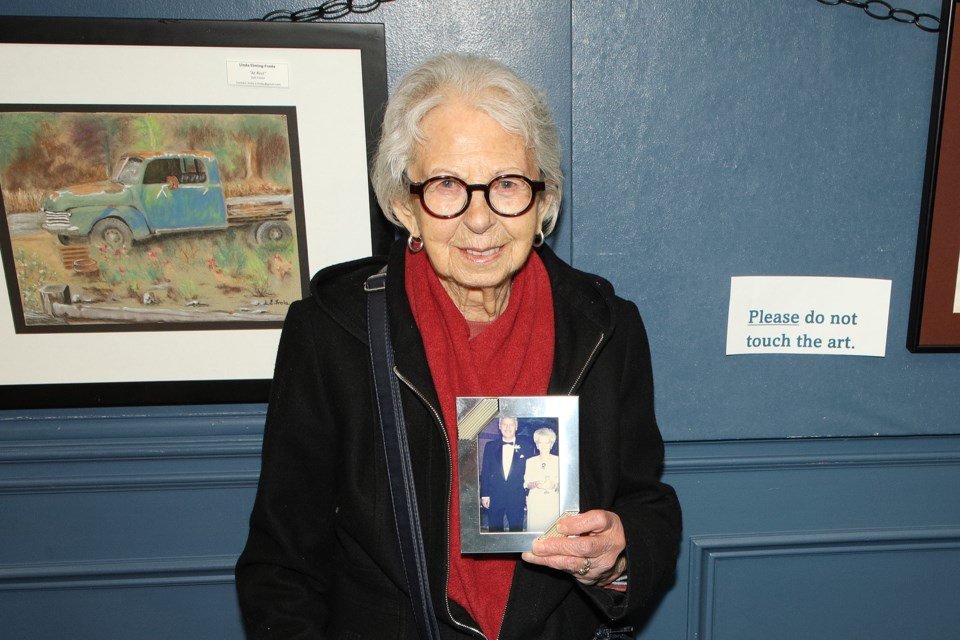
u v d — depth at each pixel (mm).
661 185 1310
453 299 977
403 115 866
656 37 1253
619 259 1338
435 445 917
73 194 1201
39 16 1135
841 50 1264
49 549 1407
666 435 1424
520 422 867
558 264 1034
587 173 1303
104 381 1283
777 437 1433
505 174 838
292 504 930
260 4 1211
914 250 1348
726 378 1397
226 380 1305
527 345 957
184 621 1469
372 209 1262
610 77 1267
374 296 955
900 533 1512
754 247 1339
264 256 1265
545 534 874
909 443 1469
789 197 1319
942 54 1238
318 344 930
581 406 965
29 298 1236
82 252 1228
